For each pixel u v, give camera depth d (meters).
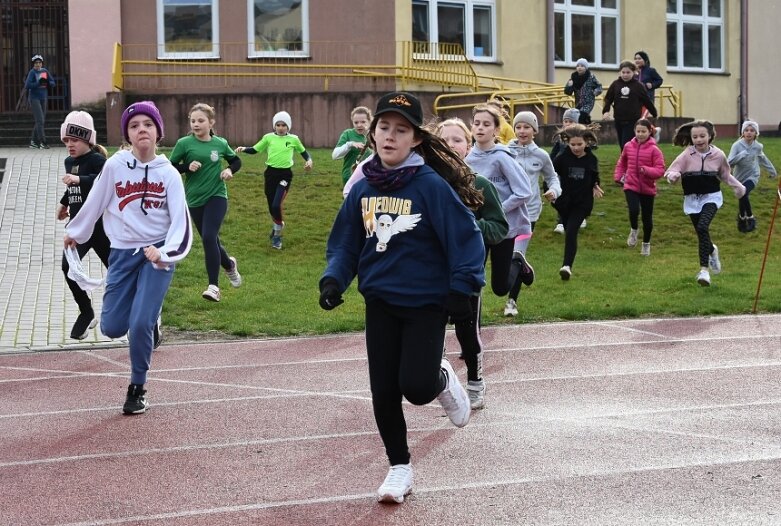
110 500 7.91
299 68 34.97
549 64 38.88
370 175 7.60
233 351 14.15
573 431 9.65
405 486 7.73
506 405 10.75
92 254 20.75
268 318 16.25
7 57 36.47
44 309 16.95
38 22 36.47
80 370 13.07
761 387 11.48
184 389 11.77
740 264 21.75
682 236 24.11
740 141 23.94
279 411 10.64
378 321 7.62
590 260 21.58
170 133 33.84
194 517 7.50
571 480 8.16
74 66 35.12
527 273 14.21
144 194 10.55
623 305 16.97
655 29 42.12
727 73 44.34
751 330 15.30
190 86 34.88
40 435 9.87
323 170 27.91
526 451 9.00
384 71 35.12
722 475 8.21
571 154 18.61
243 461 8.87
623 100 27.72
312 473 8.49
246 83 34.97
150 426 10.12
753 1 44.81
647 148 21.86
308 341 14.84
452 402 8.06
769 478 8.11
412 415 10.34
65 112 34.91
